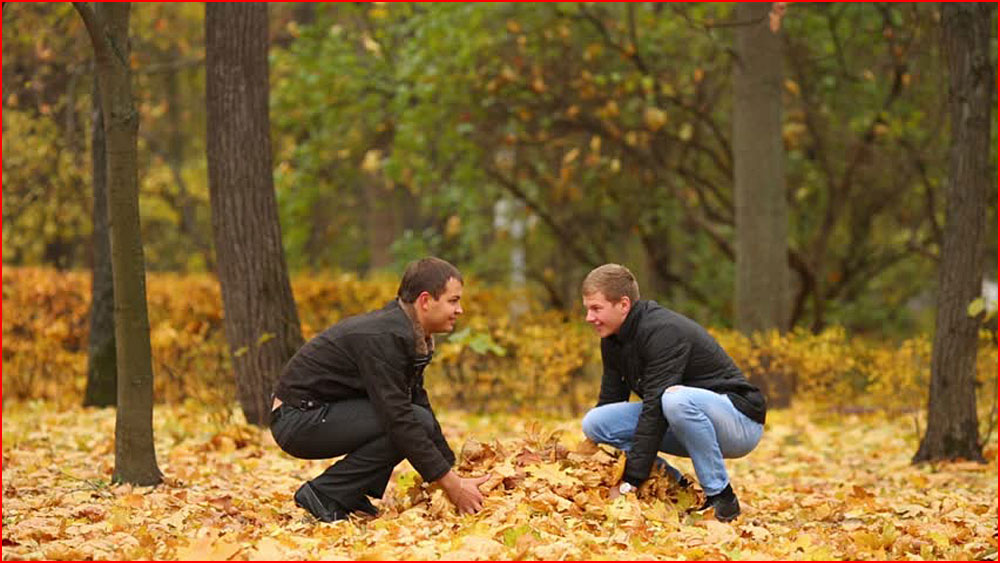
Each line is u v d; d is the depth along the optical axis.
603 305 6.41
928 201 16.16
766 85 13.49
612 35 16.22
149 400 7.56
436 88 15.38
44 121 15.01
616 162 15.12
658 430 6.33
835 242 18.94
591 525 6.01
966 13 9.36
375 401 6.04
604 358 6.69
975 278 9.59
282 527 6.18
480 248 19.81
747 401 6.46
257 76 10.64
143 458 7.53
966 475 9.16
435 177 16.08
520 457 6.60
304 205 16.34
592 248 19.50
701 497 6.63
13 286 13.95
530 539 5.43
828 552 5.76
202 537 5.65
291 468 8.73
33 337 13.76
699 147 16.55
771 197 13.56
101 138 12.53
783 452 10.78
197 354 12.57
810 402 13.41
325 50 15.68
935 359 9.79
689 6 15.94
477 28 15.36
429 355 6.27
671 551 5.52
